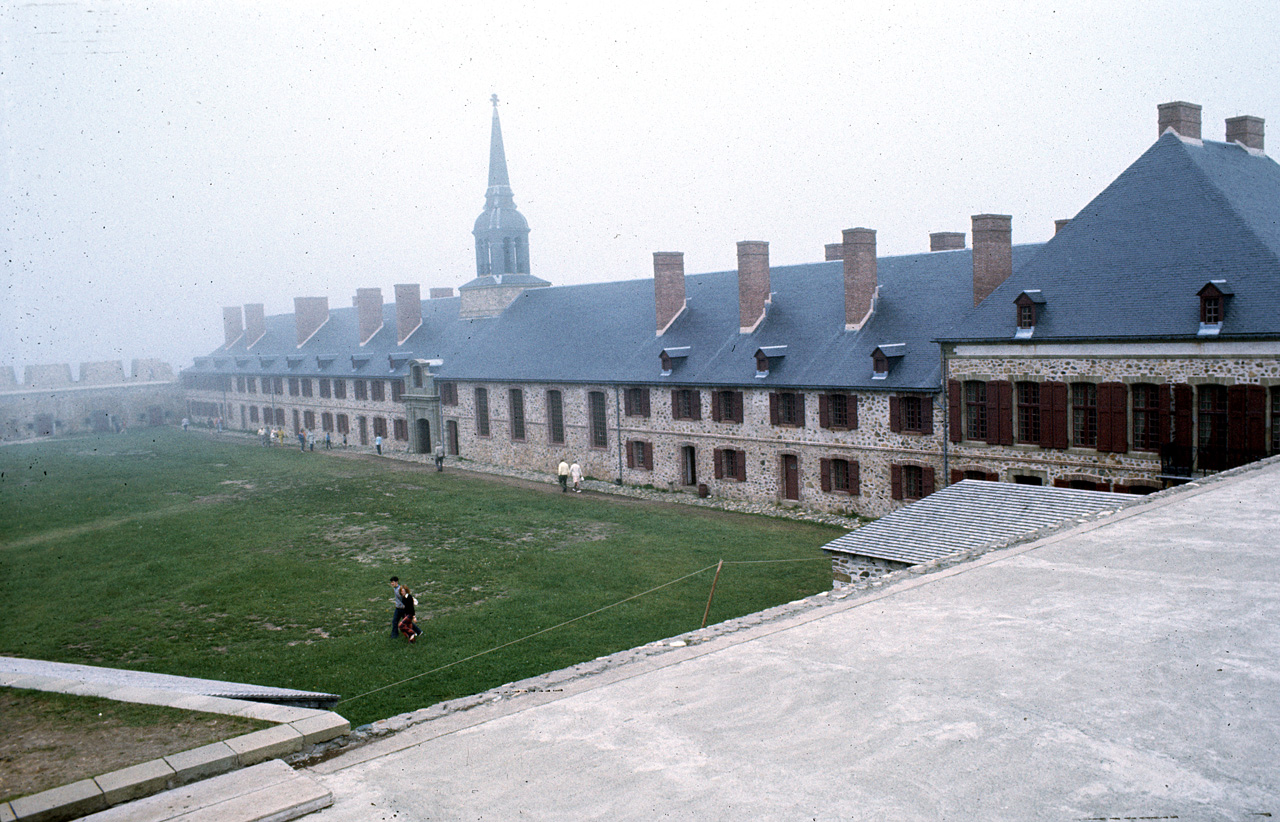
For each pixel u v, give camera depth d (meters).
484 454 58.12
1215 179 29.56
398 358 67.44
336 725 8.36
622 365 48.03
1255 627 9.45
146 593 29.45
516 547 33.75
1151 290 28.28
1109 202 31.53
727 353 43.66
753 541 33.59
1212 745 7.11
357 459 62.41
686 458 45.12
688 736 7.90
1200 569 11.57
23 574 33.00
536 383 52.72
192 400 100.56
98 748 7.97
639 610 25.44
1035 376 30.78
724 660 9.79
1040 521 20.23
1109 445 28.97
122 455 69.94
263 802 6.91
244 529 39.03
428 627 24.52
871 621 10.73
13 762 7.74
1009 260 35.28
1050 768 6.90
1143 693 8.09
